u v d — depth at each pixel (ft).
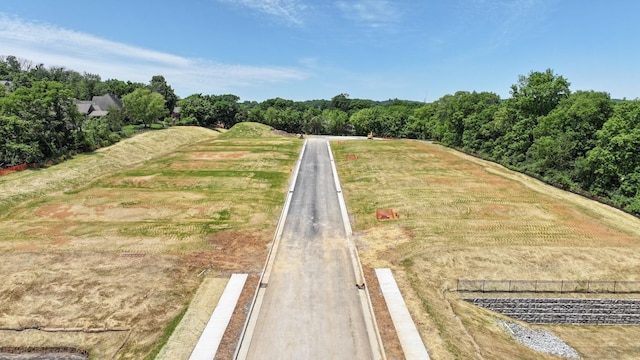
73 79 465.47
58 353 59.00
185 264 83.87
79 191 135.44
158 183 145.38
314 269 82.69
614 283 82.12
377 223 110.01
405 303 70.38
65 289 73.67
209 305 68.59
